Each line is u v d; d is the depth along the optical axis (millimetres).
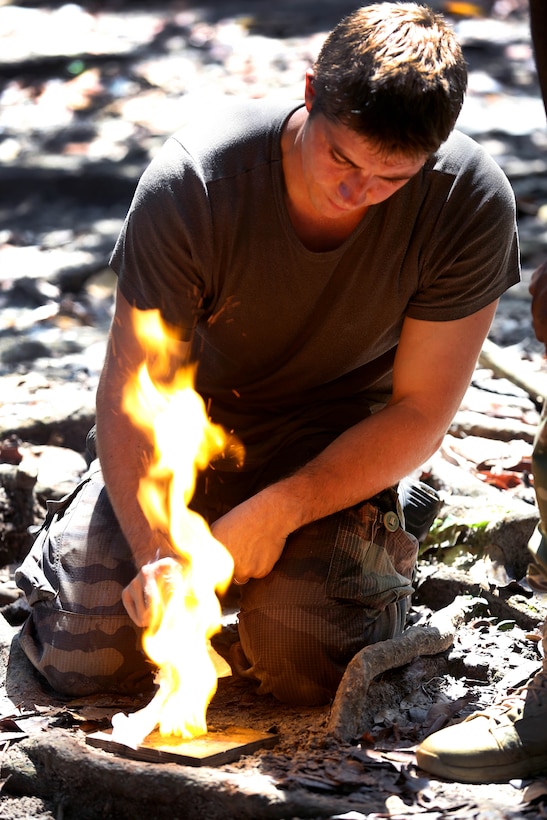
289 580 2844
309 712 2811
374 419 2861
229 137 2734
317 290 2789
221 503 3189
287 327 2887
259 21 11758
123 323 2816
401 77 2334
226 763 2541
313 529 2906
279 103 2775
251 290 2812
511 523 3514
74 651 2889
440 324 2826
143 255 2750
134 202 2779
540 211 7418
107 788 2508
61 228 7457
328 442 3082
